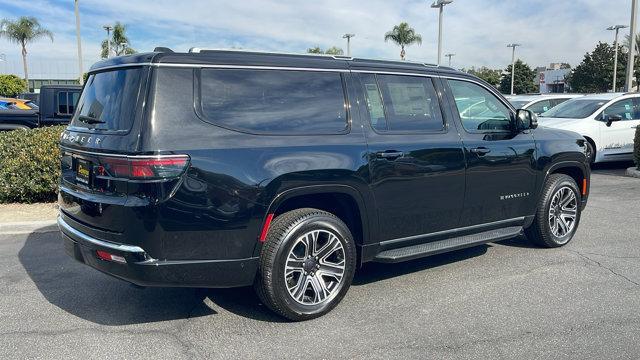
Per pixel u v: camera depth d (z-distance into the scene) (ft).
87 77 14.82
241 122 12.86
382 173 14.73
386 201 14.94
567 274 17.26
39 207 26.81
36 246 20.92
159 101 12.01
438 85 16.66
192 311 14.48
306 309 13.70
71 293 15.85
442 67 17.16
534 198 19.02
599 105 40.68
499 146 17.60
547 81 241.55
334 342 12.66
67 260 19.10
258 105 13.21
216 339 12.85
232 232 12.50
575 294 15.55
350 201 14.51
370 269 17.98
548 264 18.29
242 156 12.56
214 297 15.43
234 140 12.60
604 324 13.53
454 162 16.29
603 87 183.21
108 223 12.13
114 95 12.85
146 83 12.10
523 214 18.75
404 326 13.50
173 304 14.97
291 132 13.50
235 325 13.61
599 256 19.17
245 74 13.21
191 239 12.11
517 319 13.87
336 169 13.78
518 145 18.19
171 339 12.85
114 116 12.56
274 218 13.51
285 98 13.65
